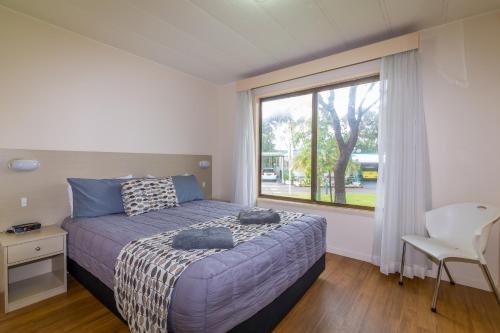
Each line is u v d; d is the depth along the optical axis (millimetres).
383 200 2492
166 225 2020
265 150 3779
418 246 2035
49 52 2309
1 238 1908
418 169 2301
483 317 1781
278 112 3627
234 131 3912
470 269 2205
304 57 3008
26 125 2189
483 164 2131
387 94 2434
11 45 2098
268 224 2021
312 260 2064
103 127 2707
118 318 1732
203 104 3889
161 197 2635
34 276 2250
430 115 2346
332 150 3146
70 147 2463
